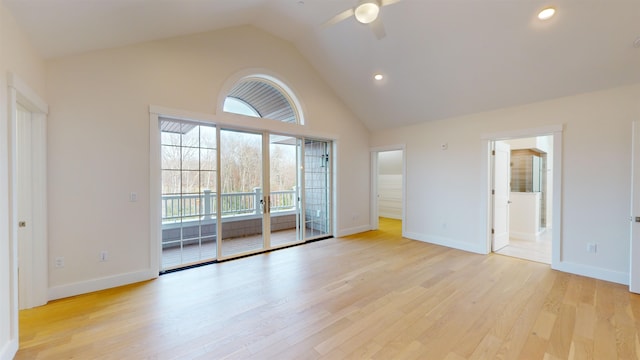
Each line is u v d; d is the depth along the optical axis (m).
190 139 3.60
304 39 4.32
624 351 1.84
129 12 2.43
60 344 1.92
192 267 3.54
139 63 3.08
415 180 5.12
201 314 2.34
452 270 3.45
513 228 5.45
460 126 4.48
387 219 7.63
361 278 3.16
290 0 3.37
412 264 3.67
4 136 1.78
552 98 3.50
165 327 2.14
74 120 2.71
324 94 5.02
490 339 1.99
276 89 4.63
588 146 3.25
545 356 1.79
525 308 2.45
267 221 4.31
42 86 2.49
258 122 4.09
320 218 5.16
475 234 4.30
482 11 2.87
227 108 4.37
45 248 2.53
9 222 1.80
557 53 2.97
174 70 3.33
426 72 3.91
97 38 2.63
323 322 2.22
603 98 3.14
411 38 3.49
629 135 3.00
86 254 2.78
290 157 4.73
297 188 4.79
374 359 1.77
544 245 4.73
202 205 3.71
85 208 2.78
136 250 3.07
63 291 2.65
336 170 5.26
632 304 2.52
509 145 5.16
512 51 3.15
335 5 3.42
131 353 1.83
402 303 2.54
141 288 2.89
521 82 3.47
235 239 4.02
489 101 3.96
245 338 2.00
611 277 3.10
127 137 3.01
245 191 4.11
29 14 1.96
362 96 5.00
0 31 1.75
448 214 4.64
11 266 1.80
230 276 3.23
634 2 2.34
